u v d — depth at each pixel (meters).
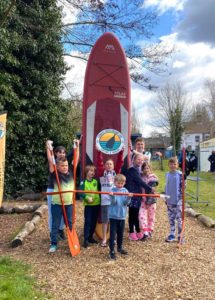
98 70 4.52
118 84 4.56
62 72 9.08
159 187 10.17
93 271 3.33
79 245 3.93
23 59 8.09
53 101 8.58
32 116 8.08
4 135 6.05
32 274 3.25
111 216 3.74
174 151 30.14
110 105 4.53
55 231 3.90
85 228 4.07
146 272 3.31
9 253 3.86
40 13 8.27
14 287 2.88
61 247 4.04
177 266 3.46
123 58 4.59
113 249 3.70
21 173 8.05
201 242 4.30
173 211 4.31
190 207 6.66
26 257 3.72
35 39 8.25
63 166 3.93
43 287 2.97
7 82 7.59
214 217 6.03
